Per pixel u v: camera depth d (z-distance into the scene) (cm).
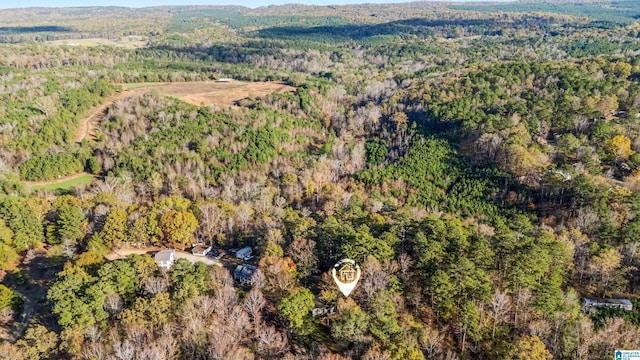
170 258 8906
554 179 12062
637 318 7831
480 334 6819
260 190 13275
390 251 8050
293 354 6681
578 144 14100
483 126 15662
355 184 14475
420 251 8038
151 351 6200
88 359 6325
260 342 6669
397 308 7212
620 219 10706
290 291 7588
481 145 14875
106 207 11069
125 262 7988
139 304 7056
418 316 7325
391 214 10350
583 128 15350
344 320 6762
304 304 7125
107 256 9625
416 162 15162
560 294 7350
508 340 6788
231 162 16038
